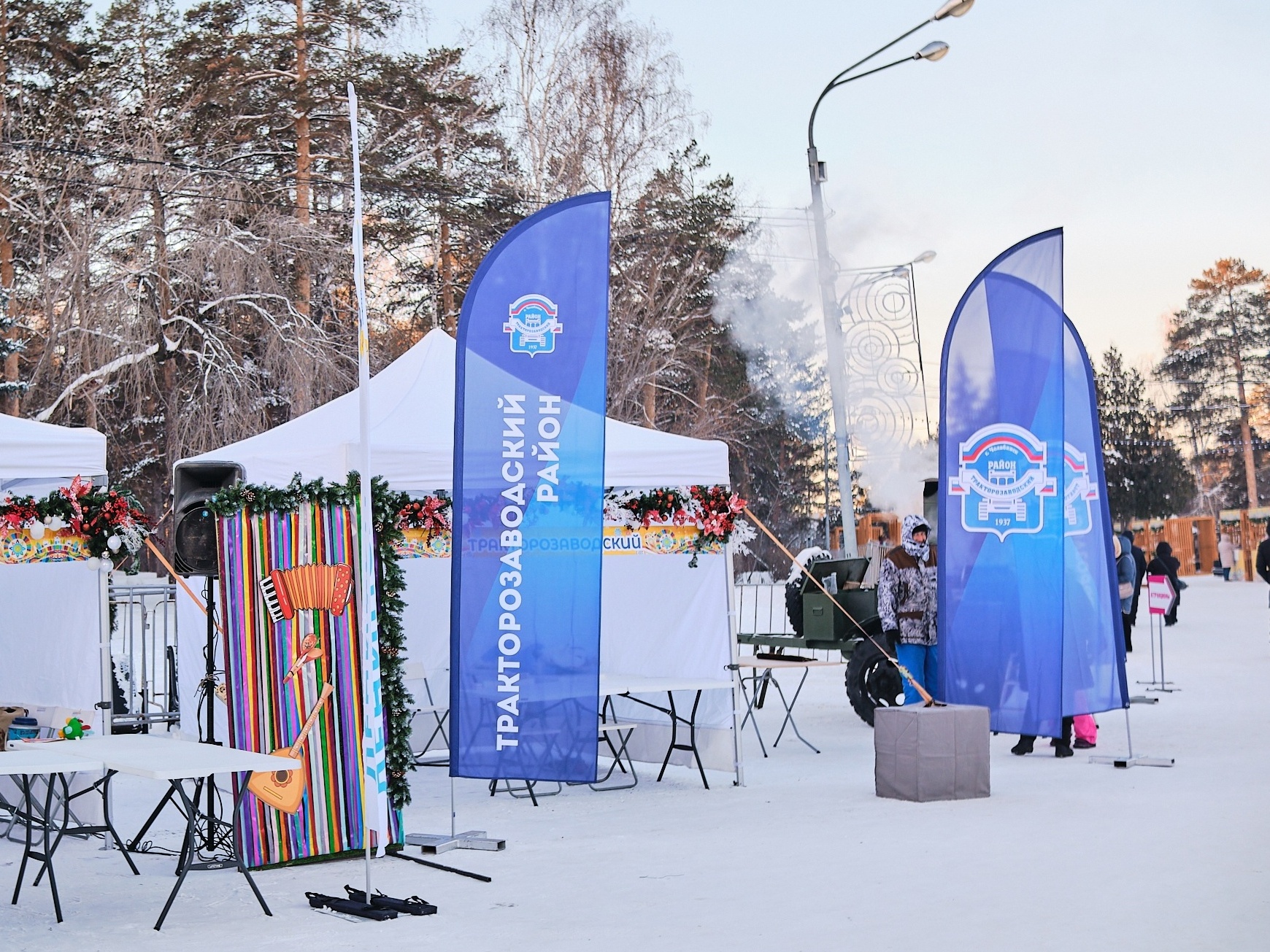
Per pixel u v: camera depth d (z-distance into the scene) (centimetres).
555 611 723
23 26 3031
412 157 3180
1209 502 7631
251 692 659
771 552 4334
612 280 3397
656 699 989
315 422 991
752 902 580
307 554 682
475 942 524
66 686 767
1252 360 7062
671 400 3772
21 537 729
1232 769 927
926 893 589
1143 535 5084
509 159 3209
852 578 1216
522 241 728
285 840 672
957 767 830
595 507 723
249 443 1002
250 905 595
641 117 3170
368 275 3138
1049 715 938
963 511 955
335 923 559
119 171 2847
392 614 702
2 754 596
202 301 2739
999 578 947
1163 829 719
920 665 1043
